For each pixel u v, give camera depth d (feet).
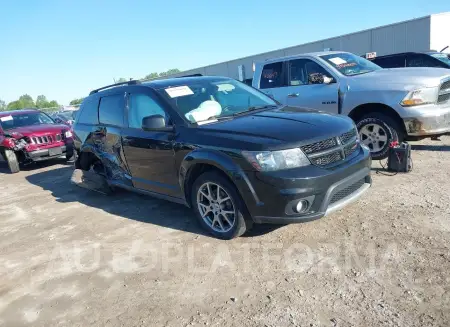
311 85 23.68
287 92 24.86
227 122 13.87
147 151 15.53
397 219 13.55
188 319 9.63
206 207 13.92
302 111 14.98
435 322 8.46
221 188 12.98
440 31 69.10
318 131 12.37
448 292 9.39
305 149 11.76
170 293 10.84
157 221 16.30
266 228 14.07
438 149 22.61
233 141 12.34
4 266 13.92
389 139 20.16
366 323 8.70
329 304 9.52
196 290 10.82
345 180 12.21
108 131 18.02
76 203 20.79
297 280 10.68
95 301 10.93
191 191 14.29
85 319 10.18
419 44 70.64
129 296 10.95
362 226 13.33
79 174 21.88
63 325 10.03
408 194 15.76
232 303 10.05
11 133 32.37
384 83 20.43
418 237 12.14
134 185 17.28
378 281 10.18
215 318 9.53
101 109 19.03
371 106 20.94
